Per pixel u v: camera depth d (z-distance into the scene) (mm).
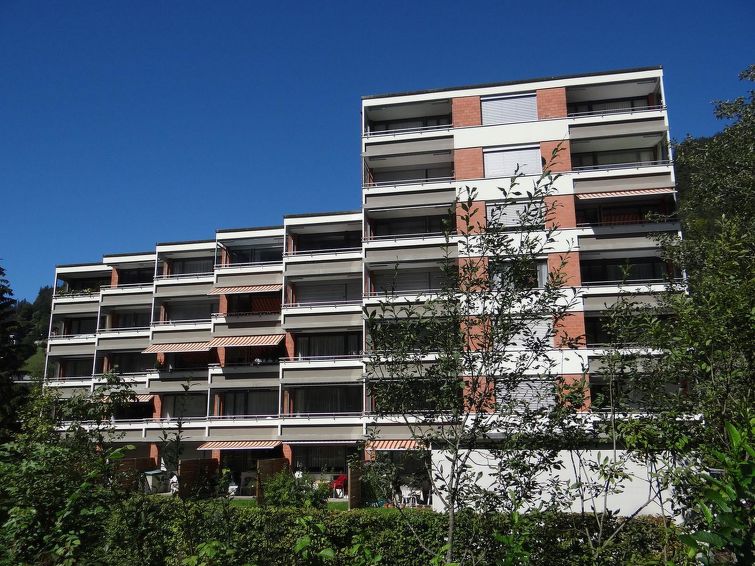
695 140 19859
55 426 12977
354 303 38625
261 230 42656
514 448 6715
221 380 40094
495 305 7367
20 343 39969
